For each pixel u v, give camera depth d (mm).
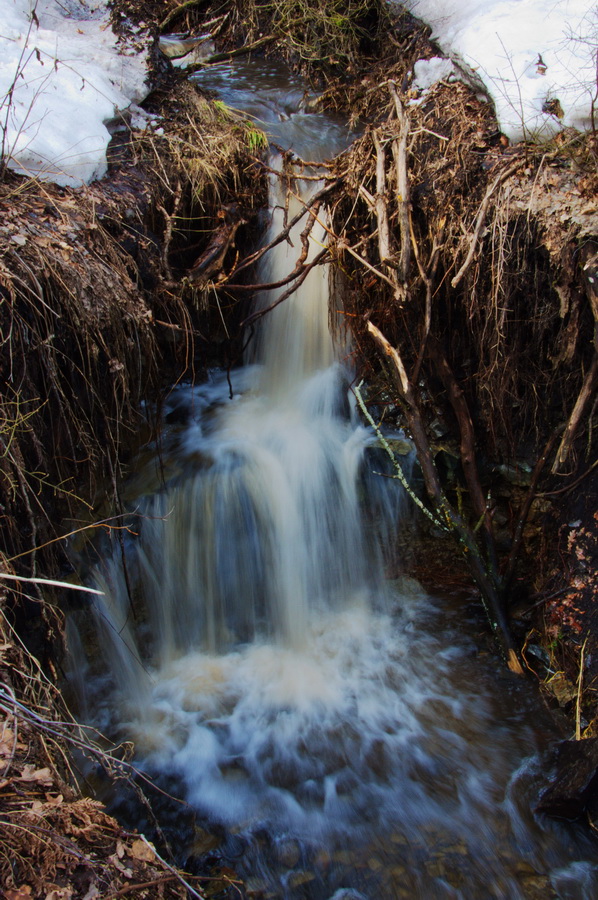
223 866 3203
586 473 4012
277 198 5211
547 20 4648
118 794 3502
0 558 2967
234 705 4121
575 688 3844
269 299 5305
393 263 4078
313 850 3291
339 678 4305
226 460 4605
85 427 3705
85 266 3666
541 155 4023
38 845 2086
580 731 3695
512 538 4539
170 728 3945
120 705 4047
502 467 4547
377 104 5977
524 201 3883
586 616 3924
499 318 4059
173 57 6613
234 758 3775
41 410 3438
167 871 2223
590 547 3994
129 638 4223
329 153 5629
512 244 3926
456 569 4824
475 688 4168
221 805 3510
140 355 3926
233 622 4641
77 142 4301
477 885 3131
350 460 4867
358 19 6465
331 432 4988
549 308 3941
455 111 4574
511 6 4980
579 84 4109
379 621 4695
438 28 5496
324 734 3930
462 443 4457
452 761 3760
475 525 4355
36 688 2830
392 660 4402
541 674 4117
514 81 4332
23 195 3838
